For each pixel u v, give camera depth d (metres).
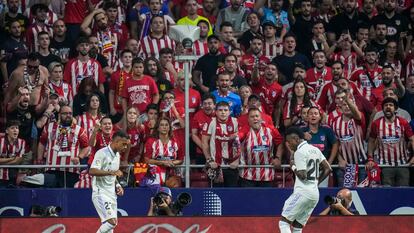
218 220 53.00
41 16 66.81
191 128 58.34
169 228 52.56
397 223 53.47
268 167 55.84
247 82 64.38
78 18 68.44
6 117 59.00
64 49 65.75
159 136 55.84
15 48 64.06
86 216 53.16
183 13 72.56
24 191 54.59
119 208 54.81
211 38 63.81
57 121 57.03
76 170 55.94
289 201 48.75
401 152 58.03
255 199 55.53
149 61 61.97
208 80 63.62
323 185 57.19
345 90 58.28
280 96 61.91
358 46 67.88
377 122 58.12
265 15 70.12
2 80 63.78
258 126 56.62
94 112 57.72
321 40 67.94
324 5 71.69
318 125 57.28
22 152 56.47
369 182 56.66
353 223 53.16
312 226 52.97
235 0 70.19
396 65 68.19
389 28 70.12
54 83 60.72
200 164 57.72
